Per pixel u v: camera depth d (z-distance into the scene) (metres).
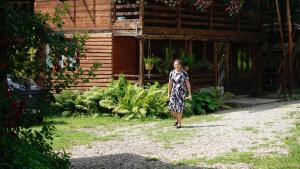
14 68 7.75
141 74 20.28
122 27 20.81
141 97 18.28
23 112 7.71
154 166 9.94
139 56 21.83
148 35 20.25
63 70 7.93
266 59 29.20
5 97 7.34
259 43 26.94
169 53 23.86
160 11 22.75
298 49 27.06
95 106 18.64
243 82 26.06
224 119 17.14
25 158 7.02
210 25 23.48
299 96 24.88
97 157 10.91
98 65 8.59
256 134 13.75
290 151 11.23
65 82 8.07
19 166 6.85
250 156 10.77
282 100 23.62
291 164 9.94
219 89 23.52
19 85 7.80
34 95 7.91
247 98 24.66
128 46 22.67
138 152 11.47
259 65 26.91
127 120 17.55
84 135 14.03
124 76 19.80
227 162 10.22
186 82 15.28
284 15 27.48
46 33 7.64
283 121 16.28
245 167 9.74
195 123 16.27
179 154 11.18
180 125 15.26
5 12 7.12
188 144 12.41
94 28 21.72
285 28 27.75
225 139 13.04
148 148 11.95
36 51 7.85
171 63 22.09
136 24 20.20
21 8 7.74
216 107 19.95
